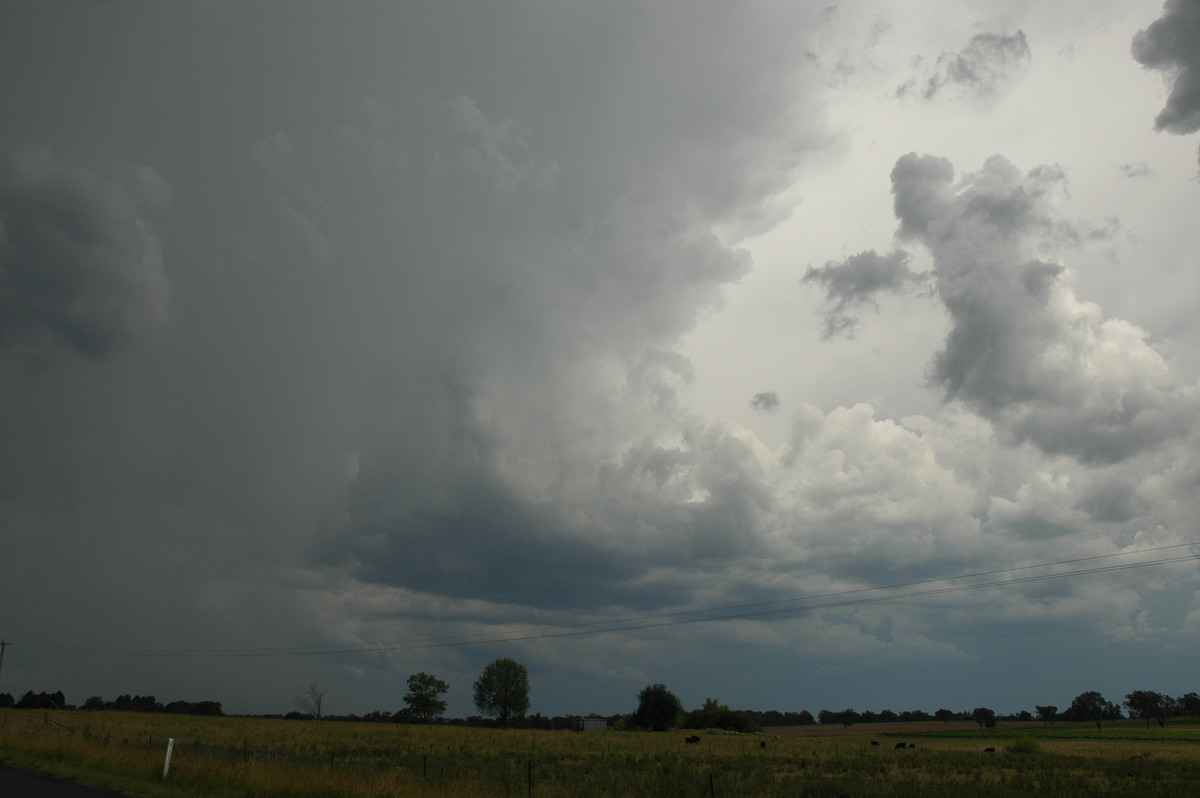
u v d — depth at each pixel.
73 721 97.62
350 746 74.38
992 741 137.00
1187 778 58.56
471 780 40.50
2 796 26.20
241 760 42.09
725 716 158.50
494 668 172.38
